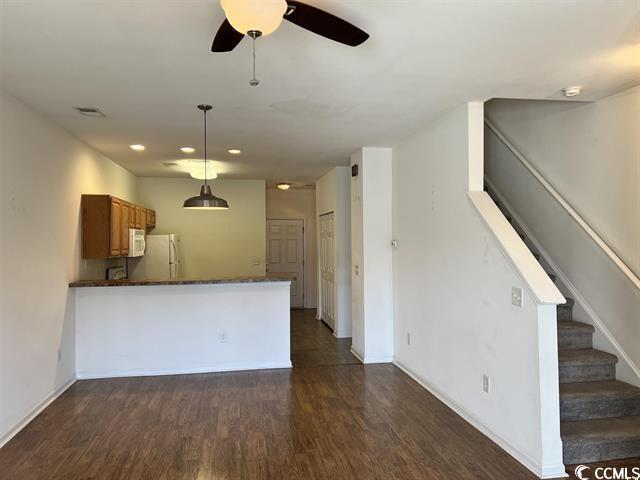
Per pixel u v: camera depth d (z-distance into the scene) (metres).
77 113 3.72
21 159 3.43
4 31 2.30
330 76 2.95
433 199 4.12
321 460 2.88
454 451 2.99
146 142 4.79
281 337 5.06
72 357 4.52
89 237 4.75
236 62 2.71
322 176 7.43
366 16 2.17
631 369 3.27
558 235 3.93
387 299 5.26
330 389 4.29
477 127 3.51
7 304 3.21
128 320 4.75
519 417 2.86
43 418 3.58
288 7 1.72
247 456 2.93
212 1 2.01
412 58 2.67
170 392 4.21
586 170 3.65
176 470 2.76
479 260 3.34
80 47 2.49
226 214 7.64
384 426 3.40
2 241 3.15
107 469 2.77
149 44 2.46
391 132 4.49
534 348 2.71
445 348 3.91
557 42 2.47
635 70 2.88
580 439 2.79
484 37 2.40
